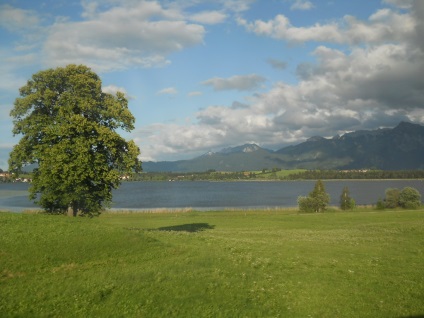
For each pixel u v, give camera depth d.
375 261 25.55
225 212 91.62
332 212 91.56
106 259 22.75
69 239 24.38
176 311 16.03
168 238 32.69
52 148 34.59
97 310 15.78
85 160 34.59
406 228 44.28
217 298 17.62
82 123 35.25
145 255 24.44
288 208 108.19
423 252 28.97
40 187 37.09
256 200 162.50
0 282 17.94
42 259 21.08
